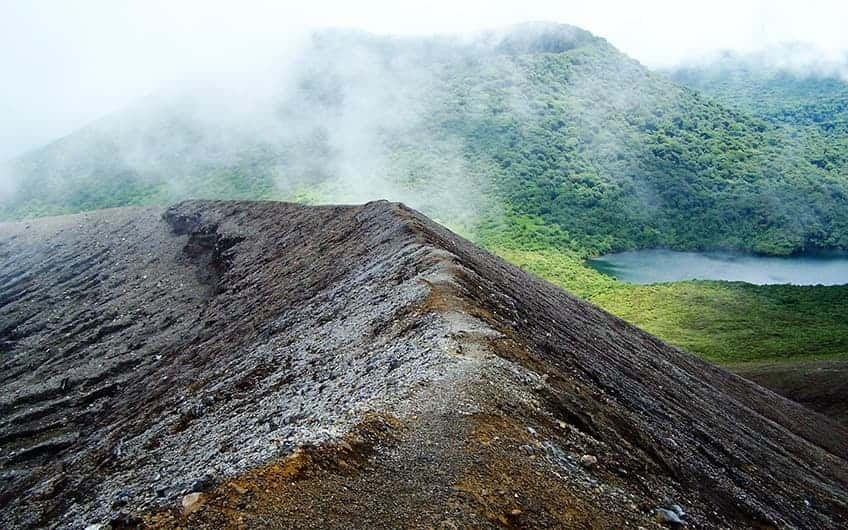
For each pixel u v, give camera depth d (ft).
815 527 88.17
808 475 117.50
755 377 262.67
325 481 49.60
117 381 192.44
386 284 123.75
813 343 357.41
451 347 80.23
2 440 175.94
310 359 105.09
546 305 148.25
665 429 94.22
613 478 61.67
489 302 110.73
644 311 468.34
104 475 104.78
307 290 158.10
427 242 143.54
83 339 240.12
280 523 43.80
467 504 48.19
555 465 58.29
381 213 188.34
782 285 497.05
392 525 45.14
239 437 83.35
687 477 76.43
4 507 115.96
